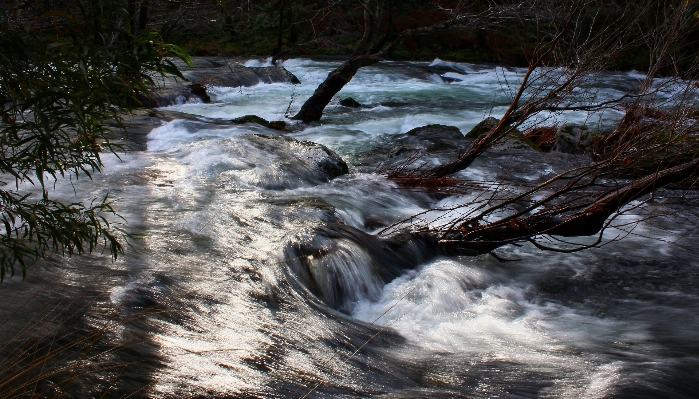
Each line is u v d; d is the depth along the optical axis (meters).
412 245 6.01
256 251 5.53
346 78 13.59
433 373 4.07
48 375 3.10
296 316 4.56
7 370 3.22
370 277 5.40
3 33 2.01
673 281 5.97
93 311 4.12
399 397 3.62
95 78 2.19
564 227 6.00
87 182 7.39
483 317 5.12
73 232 2.53
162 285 4.66
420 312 5.08
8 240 2.42
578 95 12.41
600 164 6.10
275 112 15.17
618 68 23.67
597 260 6.40
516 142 11.00
